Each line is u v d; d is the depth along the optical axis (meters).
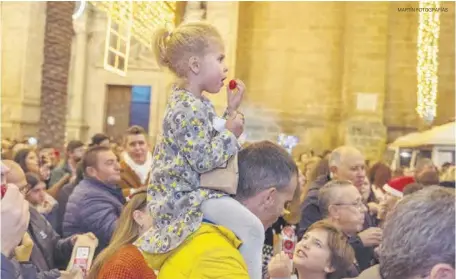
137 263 1.76
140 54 10.95
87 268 2.99
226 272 1.55
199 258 1.58
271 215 1.77
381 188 5.80
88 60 10.82
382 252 1.14
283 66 12.08
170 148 1.78
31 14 10.11
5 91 10.07
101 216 3.61
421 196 1.13
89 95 10.83
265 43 12.12
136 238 2.01
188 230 1.65
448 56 11.54
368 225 3.89
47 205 4.16
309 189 4.18
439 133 9.12
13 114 9.99
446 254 1.06
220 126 1.78
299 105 12.07
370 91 11.86
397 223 1.12
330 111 12.01
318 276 2.40
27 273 1.87
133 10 8.57
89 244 3.21
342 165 4.21
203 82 1.89
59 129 10.46
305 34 12.07
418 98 11.73
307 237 2.47
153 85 10.92
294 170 1.79
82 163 3.92
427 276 1.07
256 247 1.66
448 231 1.07
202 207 1.69
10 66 10.09
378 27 11.89
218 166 1.71
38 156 6.12
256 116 12.06
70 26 10.51
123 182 5.07
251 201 1.74
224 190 1.71
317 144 11.96
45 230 3.33
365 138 11.76
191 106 1.77
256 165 1.75
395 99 11.84
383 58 11.86
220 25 11.23
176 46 1.90
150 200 1.82
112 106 10.91
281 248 3.11
